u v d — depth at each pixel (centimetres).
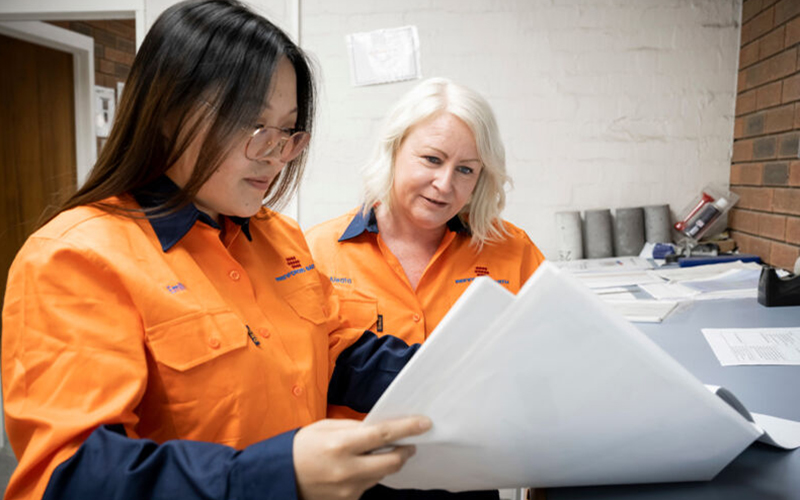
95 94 388
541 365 51
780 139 230
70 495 53
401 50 289
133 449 54
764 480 67
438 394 52
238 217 84
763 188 245
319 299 93
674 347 129
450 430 53
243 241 85
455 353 51
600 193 291
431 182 126
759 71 251
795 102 218
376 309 135
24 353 59
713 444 59
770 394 98
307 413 80
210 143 66
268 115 70
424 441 53
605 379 52
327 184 301
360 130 296
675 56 280
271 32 70
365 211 142
